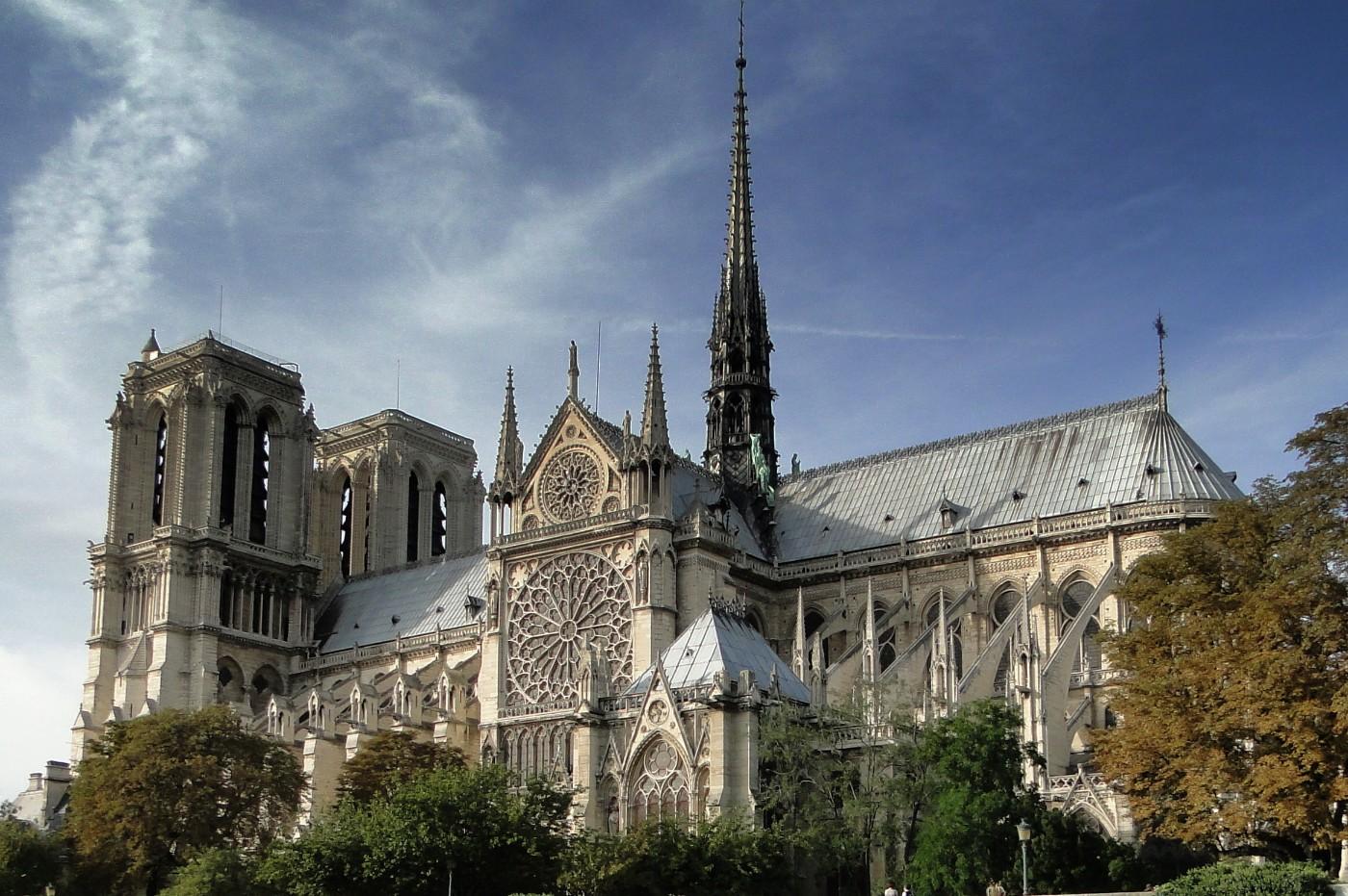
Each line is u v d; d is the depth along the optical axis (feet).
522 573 460.14
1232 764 255.50
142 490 607.78
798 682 326.03
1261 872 212.43
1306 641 253.24
